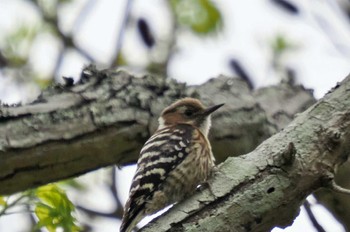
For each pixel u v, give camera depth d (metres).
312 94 14.21
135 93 11.48
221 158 12.81
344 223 12.66
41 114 10.40
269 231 8.34
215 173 8.45
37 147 10.13
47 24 15.52
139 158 10.89
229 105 12.74
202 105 11.88
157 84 12.00
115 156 11.21
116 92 11.34
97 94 11.16
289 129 8.63
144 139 11.37
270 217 8.23
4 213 9.73
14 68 15.09
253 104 12.96
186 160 10.62
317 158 8.36
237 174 8.34
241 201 8.18
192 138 10.83
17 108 10.34
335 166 8.43
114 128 10.95
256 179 8.27
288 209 8.27
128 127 11.12
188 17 15.63
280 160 8.24
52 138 10.27
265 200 8.19
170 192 10.55
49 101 10.76
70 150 10.48
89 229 13.38
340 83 8.89
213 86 13.05
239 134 12.63
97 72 11.54
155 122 11.41
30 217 12.24
